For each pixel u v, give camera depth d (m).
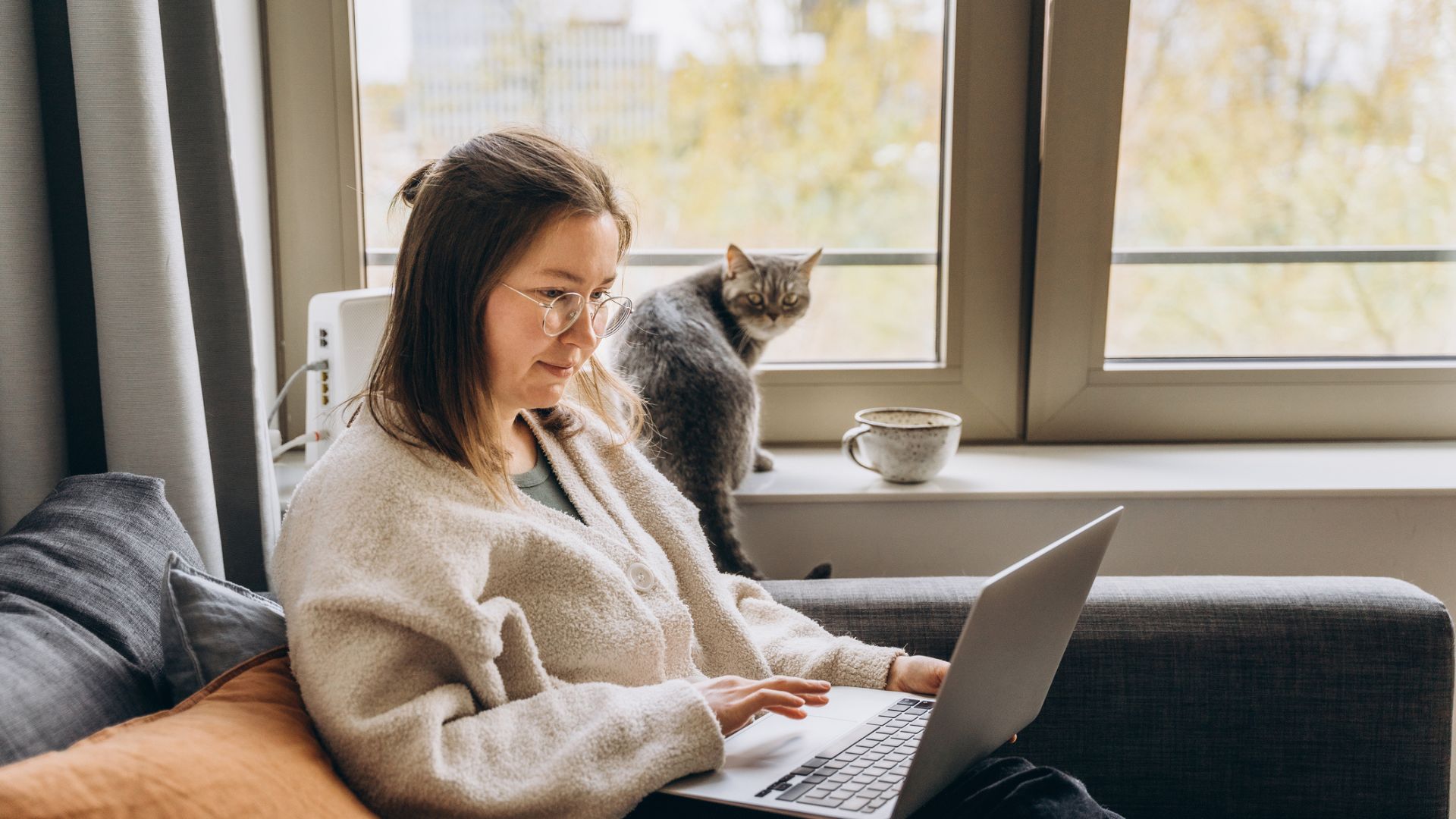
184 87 1.22
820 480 1.62
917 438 1.53
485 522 0.84
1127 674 1.20
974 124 1.70
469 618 0.77
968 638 0.74
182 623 0.82
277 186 1.67
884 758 0.89
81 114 1.07
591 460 1.06
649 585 0.98
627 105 1.70
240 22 1.56
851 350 1.82
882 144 1.73
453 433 0.85
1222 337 1.79
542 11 1.66
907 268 1.78
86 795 0.58
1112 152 1.68
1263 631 1.20
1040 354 1.76
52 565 0.86
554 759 0.77
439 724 0.74
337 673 0.74
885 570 1.60
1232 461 1.69
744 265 1.66
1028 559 0.82
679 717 0.83
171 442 1.12
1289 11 1.66
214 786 0.63
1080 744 1.21
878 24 1.69
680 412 1.51
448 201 0.85
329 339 1.44
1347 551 1.58
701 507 1.49
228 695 0.75
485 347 0.86
